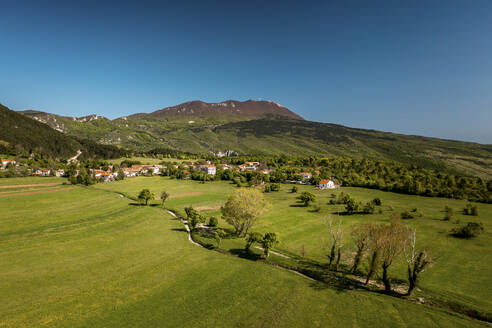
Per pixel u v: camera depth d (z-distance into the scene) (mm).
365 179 168750
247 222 73125
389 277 43969
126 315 33688
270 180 184875
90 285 41406
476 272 48125
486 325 32812
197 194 136500
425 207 104750
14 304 35219
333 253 50250
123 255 54719
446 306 37156
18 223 76438
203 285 42250
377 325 32375
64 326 31078
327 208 105188
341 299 38594
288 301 37750
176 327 31547
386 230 42188
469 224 70375
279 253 58750
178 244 62844
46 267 47594
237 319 33344
